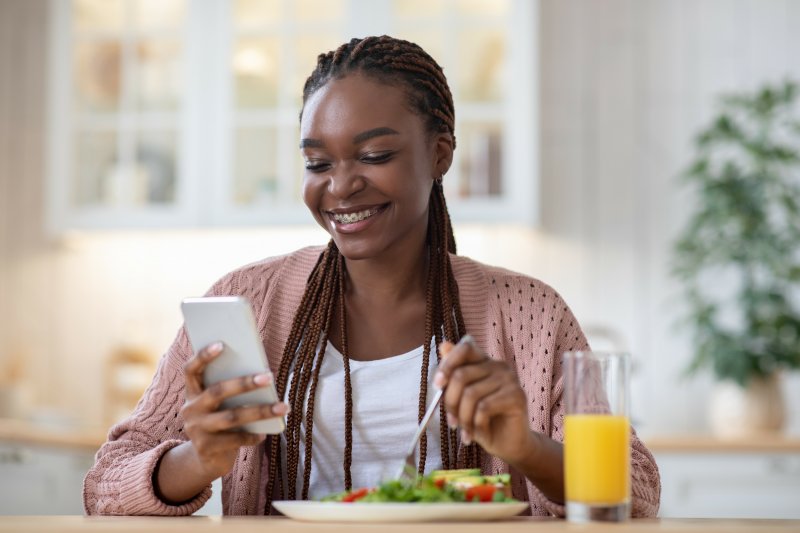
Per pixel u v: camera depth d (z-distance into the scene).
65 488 2.83
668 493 2.85
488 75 3.34
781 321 3.06
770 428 3.08
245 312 0.98
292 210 3.34
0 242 3.64
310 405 1.34
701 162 3.12
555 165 3.46
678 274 3.16
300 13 3.39
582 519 0.94
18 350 3.60
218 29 3.42
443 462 1.32
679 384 3.38
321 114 1.27
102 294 3.59
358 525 0.87
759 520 1.01
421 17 3.33
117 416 3.45
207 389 1.02
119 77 3.46
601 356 0.96
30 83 3.68
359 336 1.38
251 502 1.34
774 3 3.46
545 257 3.45
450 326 1.37
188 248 3.57
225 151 3.39
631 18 3.49
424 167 1.31
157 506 1.13
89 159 3.48
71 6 3.47
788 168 3.25
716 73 3.46
